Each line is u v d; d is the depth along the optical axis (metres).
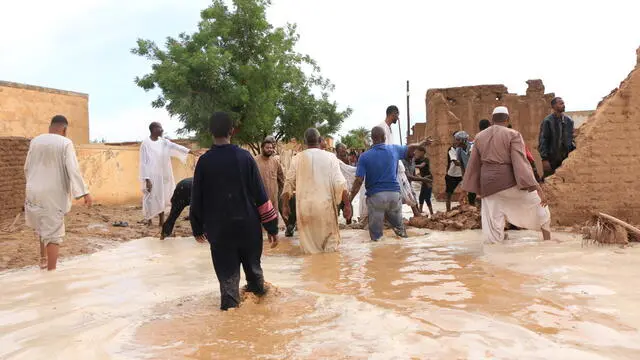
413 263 6.05
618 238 6.50
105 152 17.09
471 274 5.28
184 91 21.75
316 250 7.33
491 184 7.17
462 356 2.95
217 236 4.32
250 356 3.07
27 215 6.43
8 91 19.73
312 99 26.38
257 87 23.72
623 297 4.17
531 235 7.86
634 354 2.94
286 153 22.75
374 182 8.16
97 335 3.51
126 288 5.21
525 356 2.92
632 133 8.08
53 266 6.37
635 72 8.07
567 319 3.63
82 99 22.91
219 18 24.08
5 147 11.20
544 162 9.33
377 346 3.15
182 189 8.91
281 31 25.20
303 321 3.73
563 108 9.15
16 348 3.37
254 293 4.50
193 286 5.23
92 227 10.27
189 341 3.38
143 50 21.97
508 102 20.80
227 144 4.48
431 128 18.69
